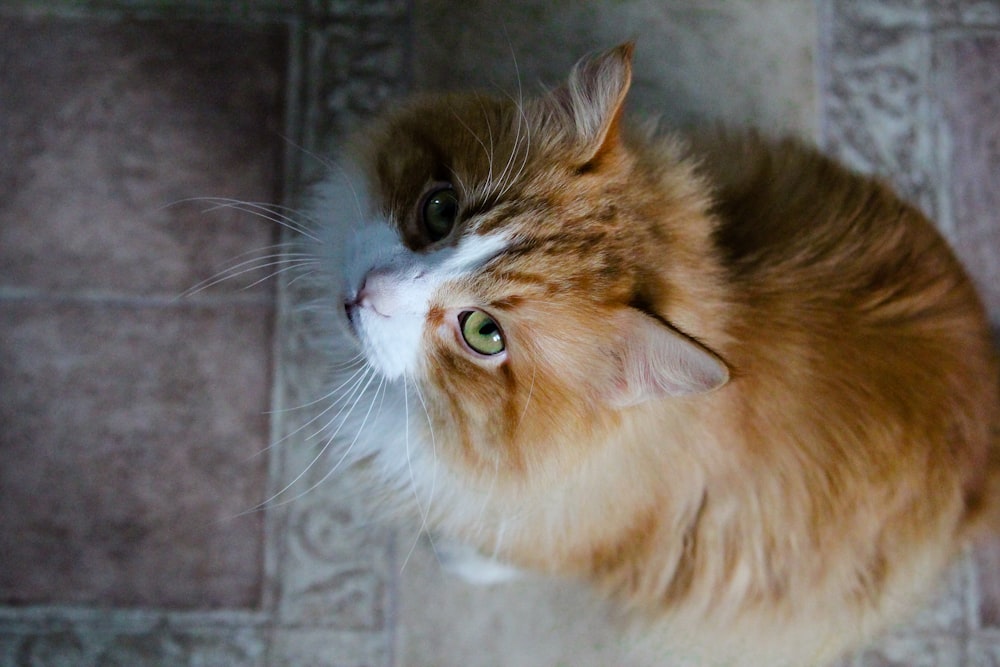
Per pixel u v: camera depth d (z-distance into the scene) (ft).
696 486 2.08
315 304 2.26
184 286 2.52
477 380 1.96
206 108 2.55
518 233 1.92
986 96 2.61
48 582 2.48
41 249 2.51
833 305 2.09
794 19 2.62
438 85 2.56
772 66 2.61
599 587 2.29
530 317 1.91
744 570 2.16
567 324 1.90
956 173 2.61
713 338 1.95
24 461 2.49
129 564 2.49
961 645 2.53
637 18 2.60
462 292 1.93
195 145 2.54
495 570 2.40
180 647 2.48
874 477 2.10
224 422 2.51
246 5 2.56
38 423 2.50
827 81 2.61
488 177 1.94
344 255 2.05
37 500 2.49
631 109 2.41
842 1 2.62
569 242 1.91
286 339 2.52
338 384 2.20
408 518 2.22
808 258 2.12
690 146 2.21
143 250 2.52
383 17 2.57
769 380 2.03
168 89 2.55
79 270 2.52
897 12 2.61
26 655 2.46
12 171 2.52
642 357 1.87
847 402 2.07
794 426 2.06
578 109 1.94
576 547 2.12
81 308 2.51
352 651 2.50
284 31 2.56
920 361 2.12
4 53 2.53
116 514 2.50
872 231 2.17
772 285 2.07
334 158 2.42
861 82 2.62
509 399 1.94
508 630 2.52
